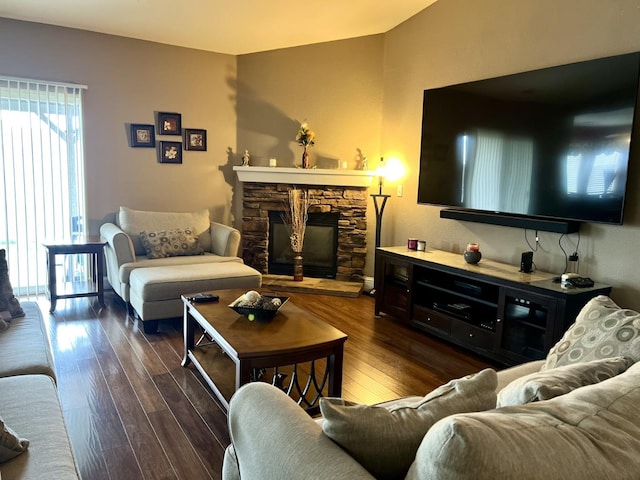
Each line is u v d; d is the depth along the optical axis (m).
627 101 2.94
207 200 5.74
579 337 1.96
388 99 5.19
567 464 0.87
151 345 3.57
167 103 5.34
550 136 3.38
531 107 3.50
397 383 3.12
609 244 3.24
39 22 4.57
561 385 1.28
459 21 4.27
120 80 5.05
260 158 5.76
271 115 5.66
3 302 2.65
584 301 2.99
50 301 4.32
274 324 2.70
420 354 3.63
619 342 1.78
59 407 1.78
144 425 2.48
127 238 4.29
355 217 5.46
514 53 3.80
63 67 4.74
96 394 2.80
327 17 4.73
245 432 1.33
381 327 4.24
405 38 4.90
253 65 5.64
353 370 3.31
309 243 5.79
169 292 3.79
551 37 3.52
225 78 5.66
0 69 4.46
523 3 3.70
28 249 4.71
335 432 1.12
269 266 5.84
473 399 1.24
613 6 3.12
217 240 4.95
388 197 5.19
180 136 5.46
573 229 3.35
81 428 2.44
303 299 5.05
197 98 5.52
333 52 5.38
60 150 4.78
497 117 3.76
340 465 1.04
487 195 3.88
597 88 3.09
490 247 4.10
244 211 5.79
